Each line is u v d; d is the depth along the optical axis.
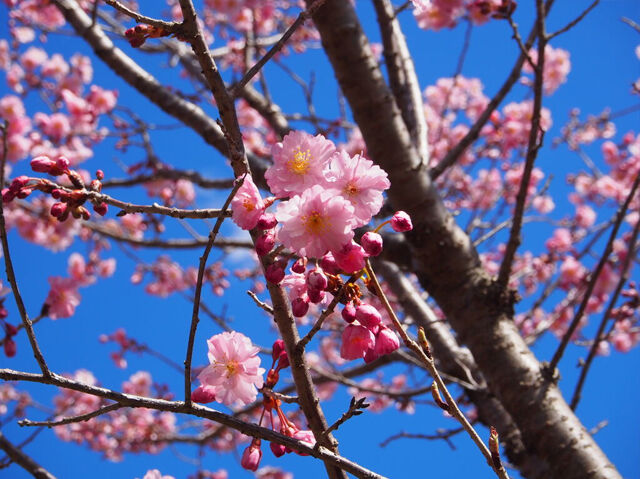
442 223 4.33
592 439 3.80
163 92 5.19
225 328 6.81
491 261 8.68
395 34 5.79
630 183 8.40
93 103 7.30
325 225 1.85
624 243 7.58
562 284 7.34
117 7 2.07
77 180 2.28
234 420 1.90
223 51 7.40
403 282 5.32
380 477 1.85
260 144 8.27
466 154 8.14
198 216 2.06
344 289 1.93
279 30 8.36
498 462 1.74
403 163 4.39
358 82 4.43
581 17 3.65
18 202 7.57
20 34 8.13
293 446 1.88
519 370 3.96
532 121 3.77
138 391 8.94
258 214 1.95
